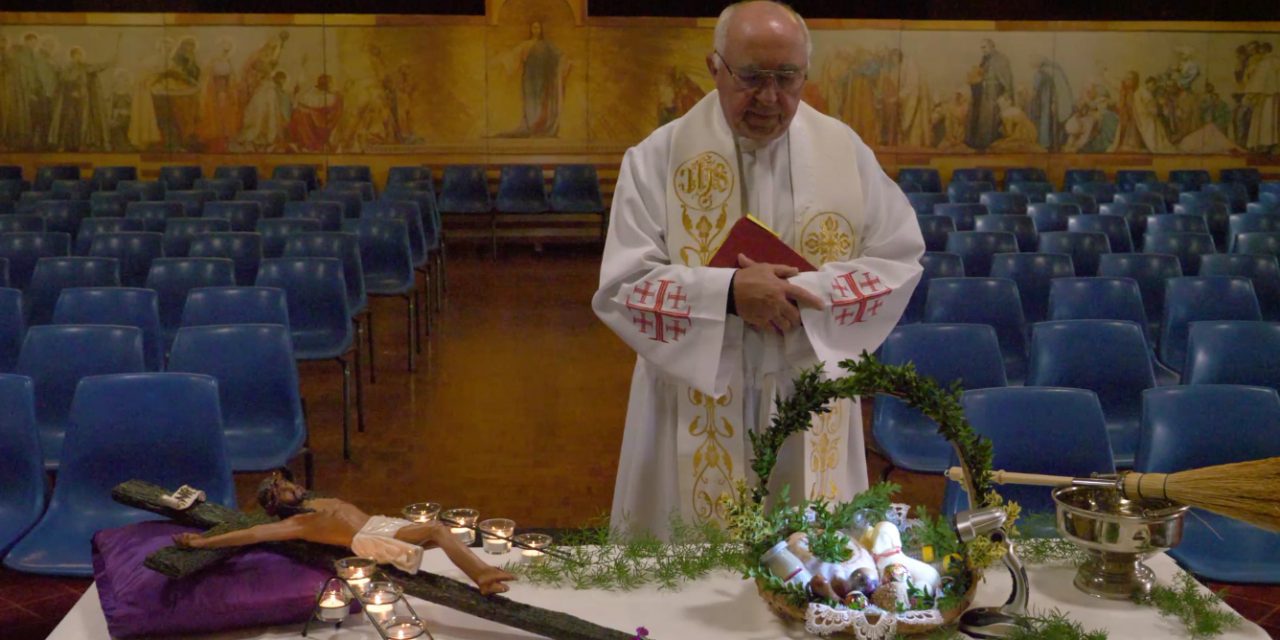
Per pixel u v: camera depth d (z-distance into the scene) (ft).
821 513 7.36
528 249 44.68
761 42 8.48
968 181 42.75
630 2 45.91
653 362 9.12
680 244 9.75
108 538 7.45
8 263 21.86
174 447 12.52
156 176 46.21
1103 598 7.55
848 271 8.93
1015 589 7.07
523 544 8.03
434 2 45.62
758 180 9.64
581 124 46.57
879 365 7.29
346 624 7.17
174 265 21.44
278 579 7.04
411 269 27.50
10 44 44.93
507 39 45.91
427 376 25.71
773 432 7.43
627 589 7.72
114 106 45.68
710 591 7.68
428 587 7.03
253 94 45.91
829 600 6.88
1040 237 25.79
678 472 9.68
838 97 47.52
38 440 12.62
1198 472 6.84
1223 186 41.57
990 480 7.36
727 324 9.01
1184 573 7.90
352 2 45.50
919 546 7.54
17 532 12.08
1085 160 48.44
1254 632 7.09
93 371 15.44
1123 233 29.01
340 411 22.88
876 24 47.01
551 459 19.93
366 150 46.39
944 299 18.66
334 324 21.06
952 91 47.67
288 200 37.14
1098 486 7.14
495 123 46.44
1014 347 18.69
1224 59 47.88
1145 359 15.88
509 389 24.64
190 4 45.19
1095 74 47.85
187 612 6.86
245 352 15.52
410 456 20.01
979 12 47.24
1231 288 19.45
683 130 9.80
